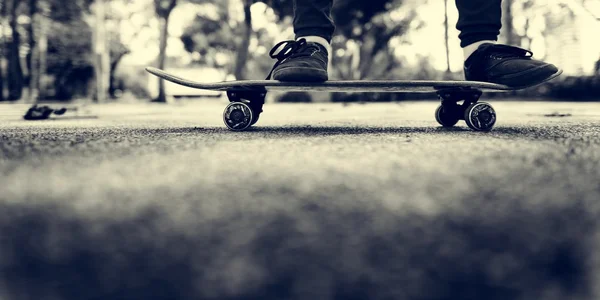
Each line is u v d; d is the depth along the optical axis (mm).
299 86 1670
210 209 491
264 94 1858
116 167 781
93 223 442
